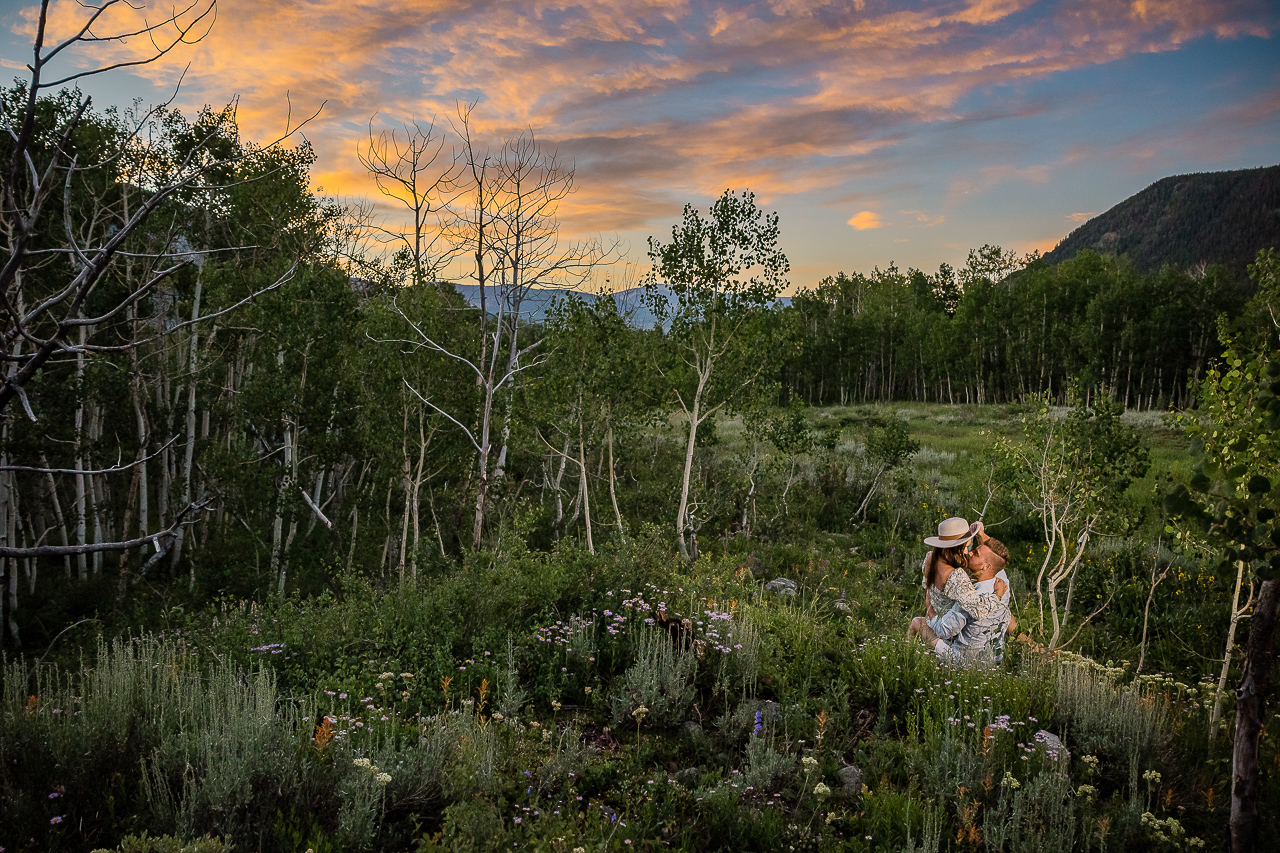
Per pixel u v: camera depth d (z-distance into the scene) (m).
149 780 3.46
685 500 14.15
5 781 3.27
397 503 24.78
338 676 5.17
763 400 16.19
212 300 18.59
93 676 4.37
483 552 10.25
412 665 5.37
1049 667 5.55
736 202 14.55
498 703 4.72
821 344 68.38
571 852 3.04
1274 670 5.82
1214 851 3.42
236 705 3.77
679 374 15.59
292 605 7.62
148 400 20.70
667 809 3.58
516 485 21.08
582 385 14.45
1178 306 51.81
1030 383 57.25
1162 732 4.42
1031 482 8.53
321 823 3.32
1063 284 61.56
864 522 16.91
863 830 3.53
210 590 18.48
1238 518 2.84
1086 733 4.43
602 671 5.52
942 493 18.16
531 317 14.58
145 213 3.04
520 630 5.93
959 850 3.28
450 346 17.34
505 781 3.69
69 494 22.20
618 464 20.23
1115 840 3.30
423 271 12.76
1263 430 3.41
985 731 4.18
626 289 15.14
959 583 5.80
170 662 5.12
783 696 5.05
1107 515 7.73
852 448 27.89
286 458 19.86
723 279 14.77
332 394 19.02
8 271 2.82
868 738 4.65
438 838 3.28
